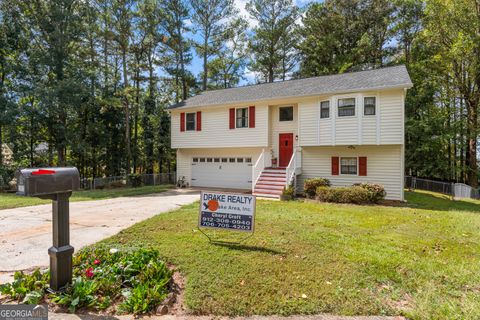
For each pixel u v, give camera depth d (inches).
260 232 241.6
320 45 957.2
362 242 218.7
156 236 227.0
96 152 839.7
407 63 847.1
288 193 466.0
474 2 652.7
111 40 821.9
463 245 216.1
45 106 663.8
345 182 523.2
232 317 120.6
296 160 536.4
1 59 693.3
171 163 1021.2
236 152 658.8
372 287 147.4
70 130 737.6
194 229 249.3
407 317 122.0
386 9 900.6
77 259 161.5
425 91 786.8
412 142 814.5
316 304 129.8
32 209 364.5
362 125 477.7
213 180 689.0
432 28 707.4
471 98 737.6
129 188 687.1
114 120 850.1
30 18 700.0
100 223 279.7
